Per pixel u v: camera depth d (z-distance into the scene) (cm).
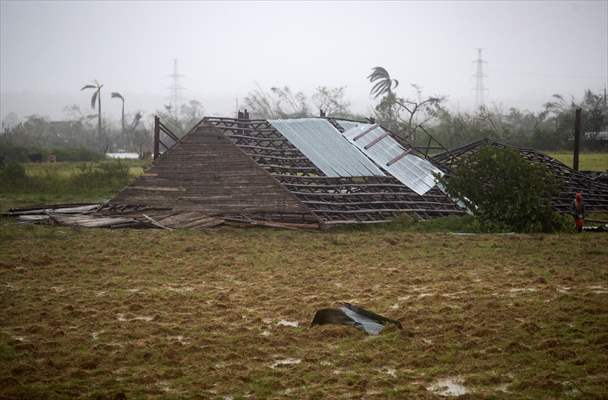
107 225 2655
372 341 1292
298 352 1244
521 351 1234
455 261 1995
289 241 2342
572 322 1391
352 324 1367
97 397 1048
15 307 1516
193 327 1376
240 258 2053
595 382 1095
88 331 1367
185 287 1711
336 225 2631
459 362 1193
